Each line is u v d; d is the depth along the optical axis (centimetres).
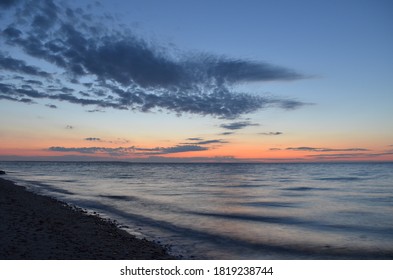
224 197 3794
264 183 6744
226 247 1447
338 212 2680
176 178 9056
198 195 4003
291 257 1318
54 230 1405
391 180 7944
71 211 2177
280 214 2528
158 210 2611
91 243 1258
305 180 8006
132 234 1664
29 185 5000
